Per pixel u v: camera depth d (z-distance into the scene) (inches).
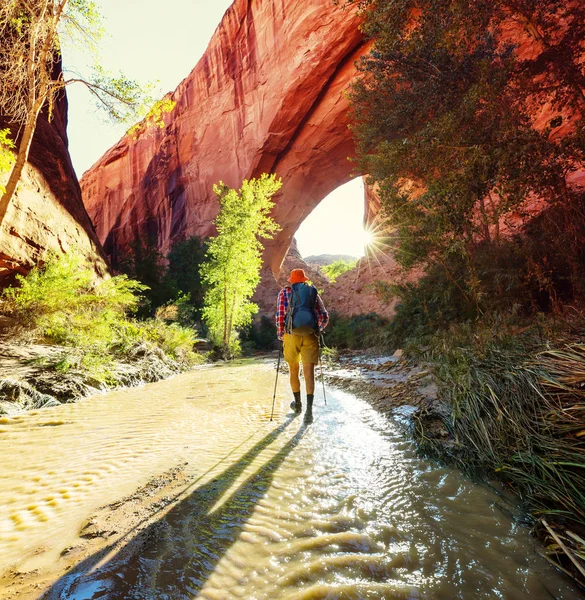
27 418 130.0
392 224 229.0
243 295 514.9
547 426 71.5
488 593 40.5
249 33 1103.6
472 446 81.7
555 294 159.9
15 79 263.6
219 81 1211.2
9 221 317.4
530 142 135.8
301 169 1052.5
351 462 82.0
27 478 77.5
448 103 213.3
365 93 309.7
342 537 52.1
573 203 156.2
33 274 268.8
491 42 205.9
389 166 221.8
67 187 453.7
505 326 142.5
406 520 56.6
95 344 236.4
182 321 552.4
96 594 40.9
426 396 134.3
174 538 52.9
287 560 47.2
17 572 45.5
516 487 65.6
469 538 51.4
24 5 251.9
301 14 898.1
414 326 302.0
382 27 197.3
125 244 1432.1
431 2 177.0
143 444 99.2
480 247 228.1
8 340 217.0
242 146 1088.2
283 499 64.8
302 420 119.6
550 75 203.6
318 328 130.0
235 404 149.9
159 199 1375.5
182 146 1316.4
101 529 55.8
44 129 468.4
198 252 789.2
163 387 204.8
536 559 46.5
